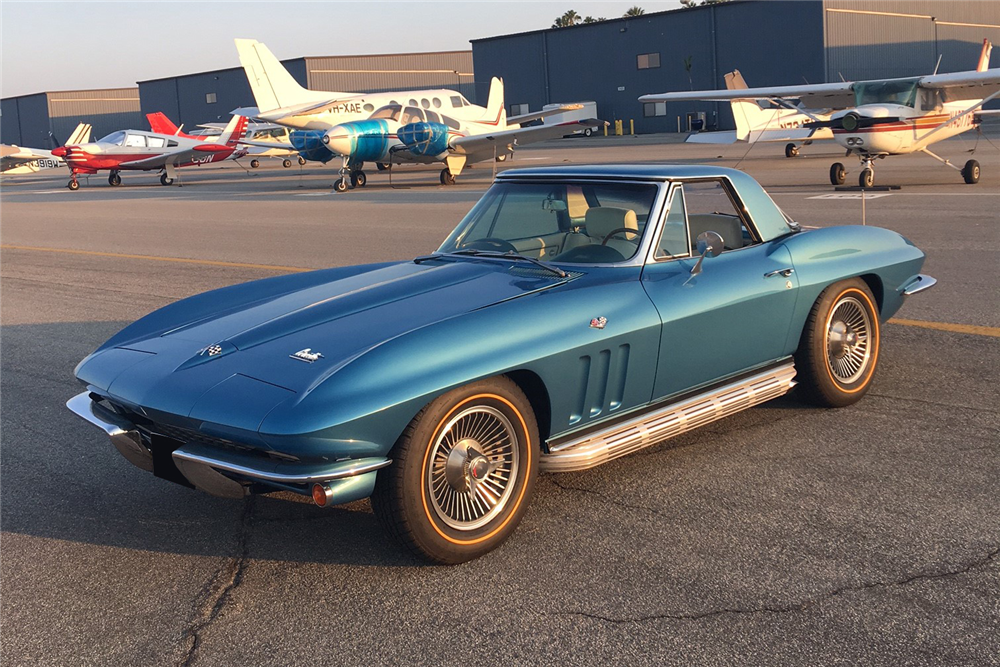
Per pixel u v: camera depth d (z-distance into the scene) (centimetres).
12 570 358
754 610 303
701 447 458
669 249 421
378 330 347
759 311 439
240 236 1538
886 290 520
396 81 8838
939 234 1144
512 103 7600
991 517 366
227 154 4131
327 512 403
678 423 411
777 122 3027
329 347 338
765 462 434
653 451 456
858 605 303
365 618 308
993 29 7112
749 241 473
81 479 459
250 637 300
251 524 394
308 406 301
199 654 292
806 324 480
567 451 373
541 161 3738
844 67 6138
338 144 2662
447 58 9025
